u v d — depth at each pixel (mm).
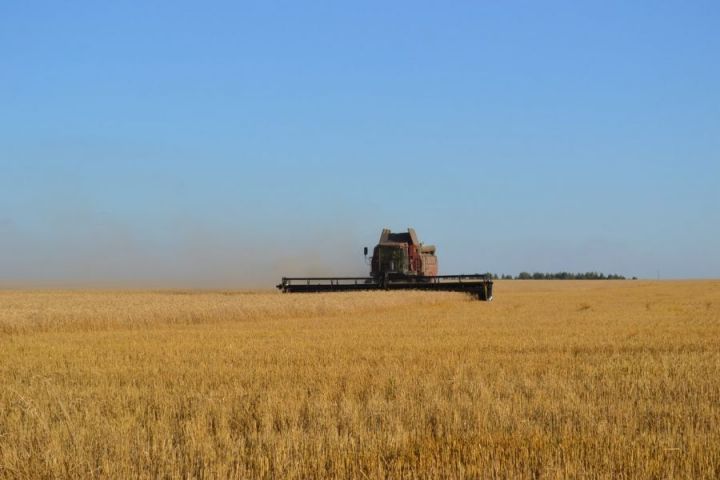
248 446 10750
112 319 33781
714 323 32812
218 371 17453
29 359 20281
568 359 19594
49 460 9922
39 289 94562
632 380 15570
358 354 20938
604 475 9156
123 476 9406
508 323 33844
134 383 15844
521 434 11023
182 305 38969
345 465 9836
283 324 34750
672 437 10727
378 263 55125
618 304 54188
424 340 25359
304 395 13961
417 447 10500
